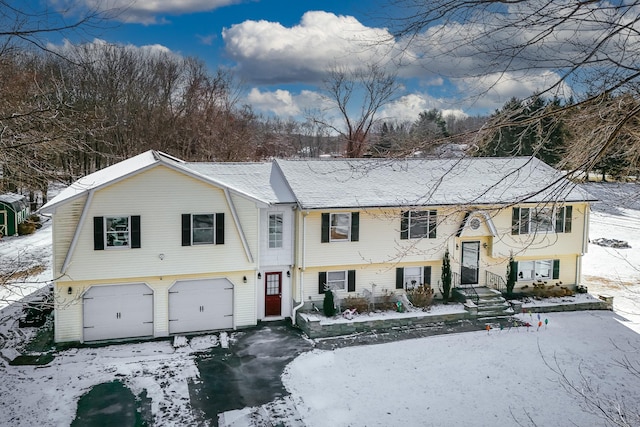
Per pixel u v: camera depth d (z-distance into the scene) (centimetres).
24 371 1920
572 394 1786
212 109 5922
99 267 2178
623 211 5372
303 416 1655
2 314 2503
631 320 2555
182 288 2312
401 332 2386
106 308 2225
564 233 2828
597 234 4522
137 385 1839
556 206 745
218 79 6103
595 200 2739
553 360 2072
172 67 5934
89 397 1750
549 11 554
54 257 2123
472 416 1659
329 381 1897
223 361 2058
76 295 2170
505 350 2175
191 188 2256
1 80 1446
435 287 2738
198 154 5747
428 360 2080
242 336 2317
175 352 2134
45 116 1345
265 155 6994
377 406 1722
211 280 2350
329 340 2289
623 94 623
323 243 2506
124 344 2206
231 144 5869
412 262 2673
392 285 2662
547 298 2777
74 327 2188
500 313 2594
